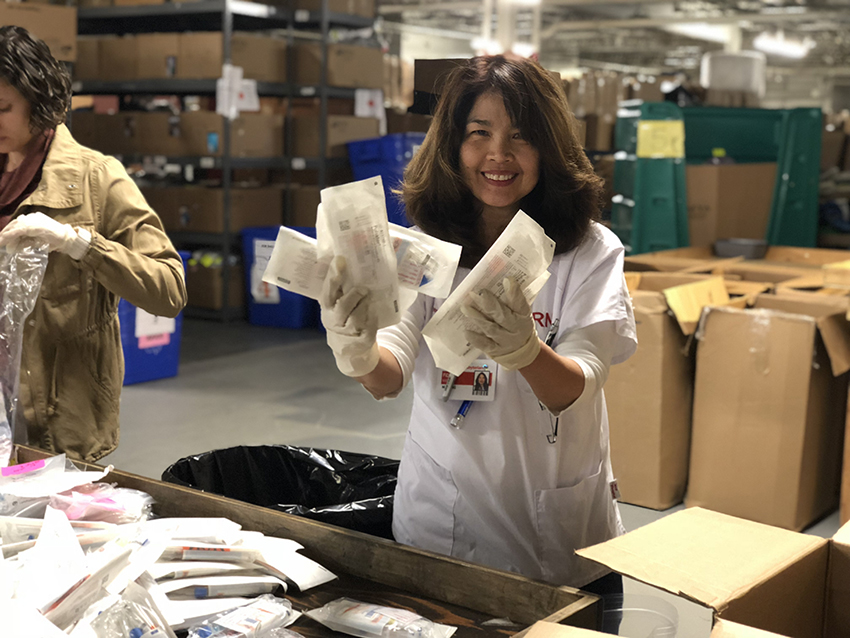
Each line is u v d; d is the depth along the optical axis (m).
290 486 1.84
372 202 0.90
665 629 1.06
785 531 1.03
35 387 1.68
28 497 1.21
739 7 15.85
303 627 1.02
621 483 3.19
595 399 1.38
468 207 1.34
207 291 6.48
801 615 0.98
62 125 1.74
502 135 1.24
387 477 1.81
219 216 6.36
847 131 6.78
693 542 0.99
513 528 1.36
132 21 7.16
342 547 1.15
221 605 1.02
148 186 6.61
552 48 20.30
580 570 1.39
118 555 0.98
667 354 3.07
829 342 2.84
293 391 4.66
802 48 17.92
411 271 0.96
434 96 1.40
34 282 1.52
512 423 1.33
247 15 6.64
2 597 0.88
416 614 1.01
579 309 1.26
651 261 3.89
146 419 4.12
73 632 0.88
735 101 5.85
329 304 0.94
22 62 1.56
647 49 20.25
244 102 6.28
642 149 4.37
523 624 1.01
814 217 4.96
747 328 2.97
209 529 1.14
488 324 0.99
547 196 1.28
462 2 14.62
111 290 1.63
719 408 3.06
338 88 6.64
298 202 6.70
